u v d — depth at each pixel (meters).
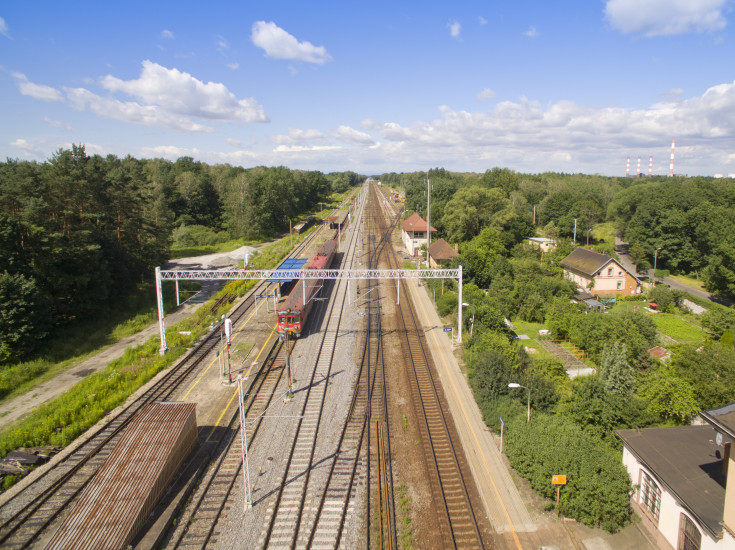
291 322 42.94
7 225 42.59
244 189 104.06
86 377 36.88
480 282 63.44
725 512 16.59
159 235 71.94
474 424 29.84
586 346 42.25
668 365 36.25
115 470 22.06
